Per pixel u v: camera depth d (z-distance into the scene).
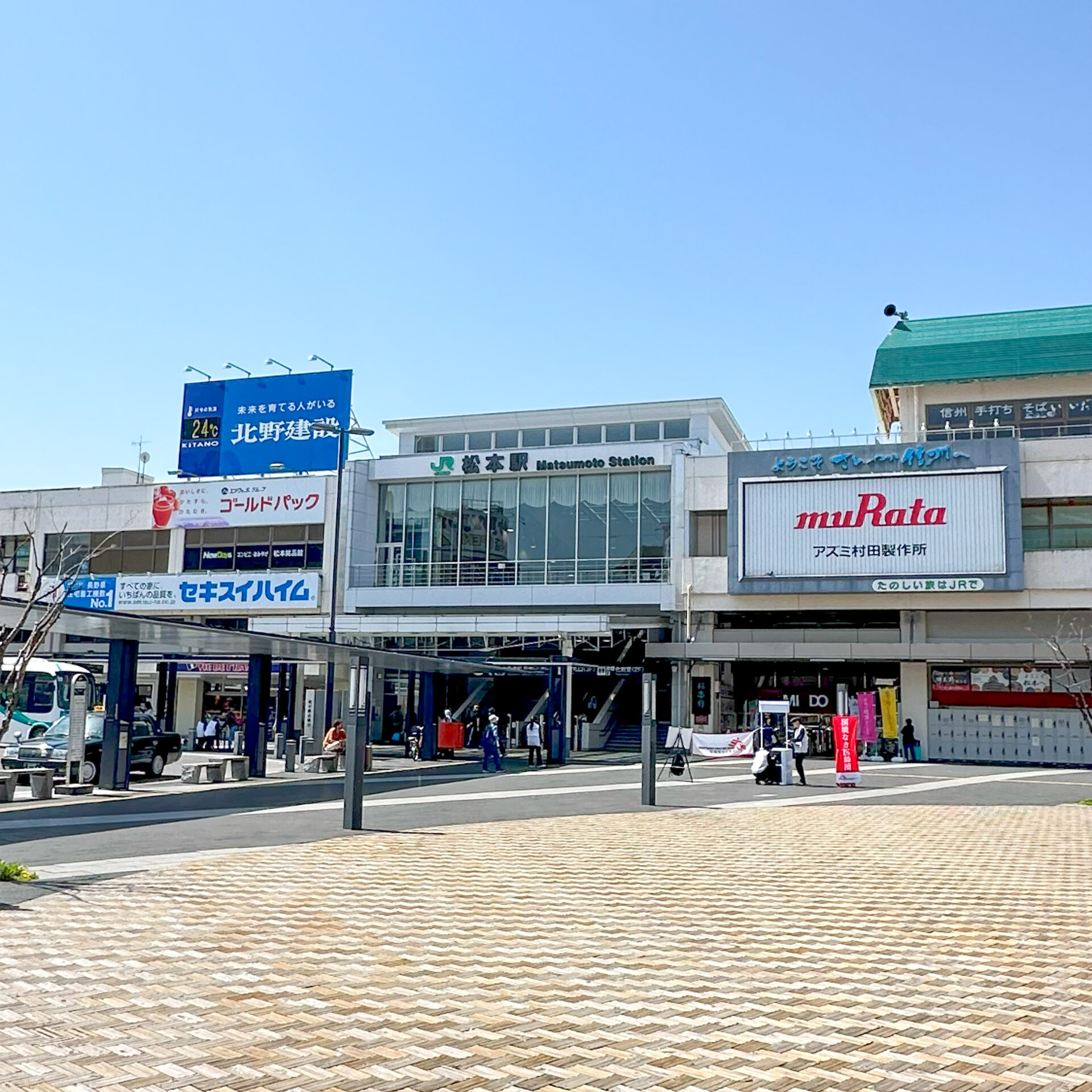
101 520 48.31
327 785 24.64
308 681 42.25
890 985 7.73
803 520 38.50
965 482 37.03
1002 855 14.77
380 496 46.03
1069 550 36.41
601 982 7.65
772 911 10.57
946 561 36.91
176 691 45.84
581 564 42.47
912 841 16.11
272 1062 5.72
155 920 9.29
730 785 25.92
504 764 32.44
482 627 38.22
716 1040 6.30
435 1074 5.61
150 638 23.12
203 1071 5.54
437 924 9.55
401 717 41.94
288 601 44.47
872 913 10.59
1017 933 9.71
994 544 36.50
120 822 16.66
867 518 37.84
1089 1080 5.70
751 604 39.31
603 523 42.53
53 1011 6.50
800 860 14.09
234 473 47.06
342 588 44.09
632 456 41.88
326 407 46.25
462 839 15.43
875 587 37.44
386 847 14.31
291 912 9.85
